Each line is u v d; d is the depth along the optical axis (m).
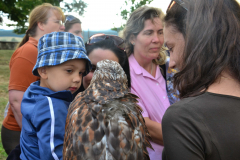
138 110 1.40
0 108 7.02
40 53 1.88
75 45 1.88
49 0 15.53
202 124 1.08
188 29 1.26
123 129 1.20
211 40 1.19
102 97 1.33
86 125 1.22
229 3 1.23
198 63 1.21
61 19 3.40
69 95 1.84
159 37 2.57
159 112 2.52
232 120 1.08
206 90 1.19
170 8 1.46
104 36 2.48
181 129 1.11
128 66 2.50
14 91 2.70
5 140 2.97
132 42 2.73
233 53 1.15
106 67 1.52
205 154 1.08
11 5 16.77
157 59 2.83
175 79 1.38
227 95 1.14
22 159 1.83
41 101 1.72
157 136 2.35
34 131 1.74
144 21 2.49
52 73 1.86
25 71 2.74
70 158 1.21
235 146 1.05
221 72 1.18
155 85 2.62
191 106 1.13
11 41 32.00
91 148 1.18
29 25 3.28
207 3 1.23
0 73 13.77
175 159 1.10
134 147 1.20
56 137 1.62
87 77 2.50
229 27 1.17
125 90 1.46
